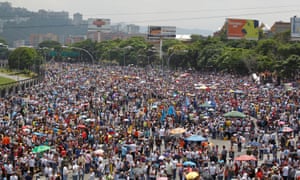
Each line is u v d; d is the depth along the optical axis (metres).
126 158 47.44
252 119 78.62
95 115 76.94
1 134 56.47
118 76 163.75
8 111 80.44
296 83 134.88
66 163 47.41
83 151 49.41
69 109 80.44
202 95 102.56
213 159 50.78
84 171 47.94
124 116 75.06
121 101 96.12
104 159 49.69
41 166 47.75
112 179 43.66
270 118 72.56
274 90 113.06
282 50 179.38
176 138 60.22
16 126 64.12
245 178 42.34
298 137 62.41
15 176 42.44
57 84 132.50
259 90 113.62
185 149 52.34
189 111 79.94
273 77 158.50
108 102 92.94
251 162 47.81
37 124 64.81
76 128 62.00
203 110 82.50
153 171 44.62
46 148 48.66
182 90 115.00
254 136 61.44
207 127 69.00
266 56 176.38
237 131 65.88
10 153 48.00
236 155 57.75
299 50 176.75
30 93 108.56
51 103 89.44
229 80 146.62
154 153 49.56
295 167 45.12
